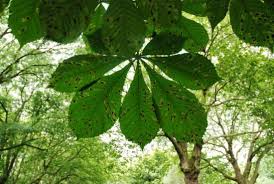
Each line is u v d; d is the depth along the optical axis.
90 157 11.38
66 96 9.98
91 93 0.54
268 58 7.18
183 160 7.30
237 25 0.51
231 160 10.11
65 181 13.47
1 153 10.12
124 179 13.95
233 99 7.32
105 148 9.36
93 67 0.52
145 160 10.96
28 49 9.21
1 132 7.91
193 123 0.54
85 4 0.42
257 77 7.34
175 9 0.46
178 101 0.54
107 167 11.23
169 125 0.54
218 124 9.95
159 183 13.08
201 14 0.57
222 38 7.01
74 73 0.52
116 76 0.53
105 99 0.54
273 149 9.89
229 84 7.49
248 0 0.50
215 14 0.52
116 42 0.45
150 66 0.53
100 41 0.51
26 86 10.50
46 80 9.77
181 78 0.53
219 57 7.24
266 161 11.92
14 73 9.66
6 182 11.79
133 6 0.45
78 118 0.54
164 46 0.51
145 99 0.54
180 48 0.51
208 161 9.66
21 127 8.02
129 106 0.55
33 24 0.46
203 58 0.52
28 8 0.45
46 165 12.26
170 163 9.46
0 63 9.41
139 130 0.55
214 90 7.61
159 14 0.46
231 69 7.23
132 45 0.45
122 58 0.52
